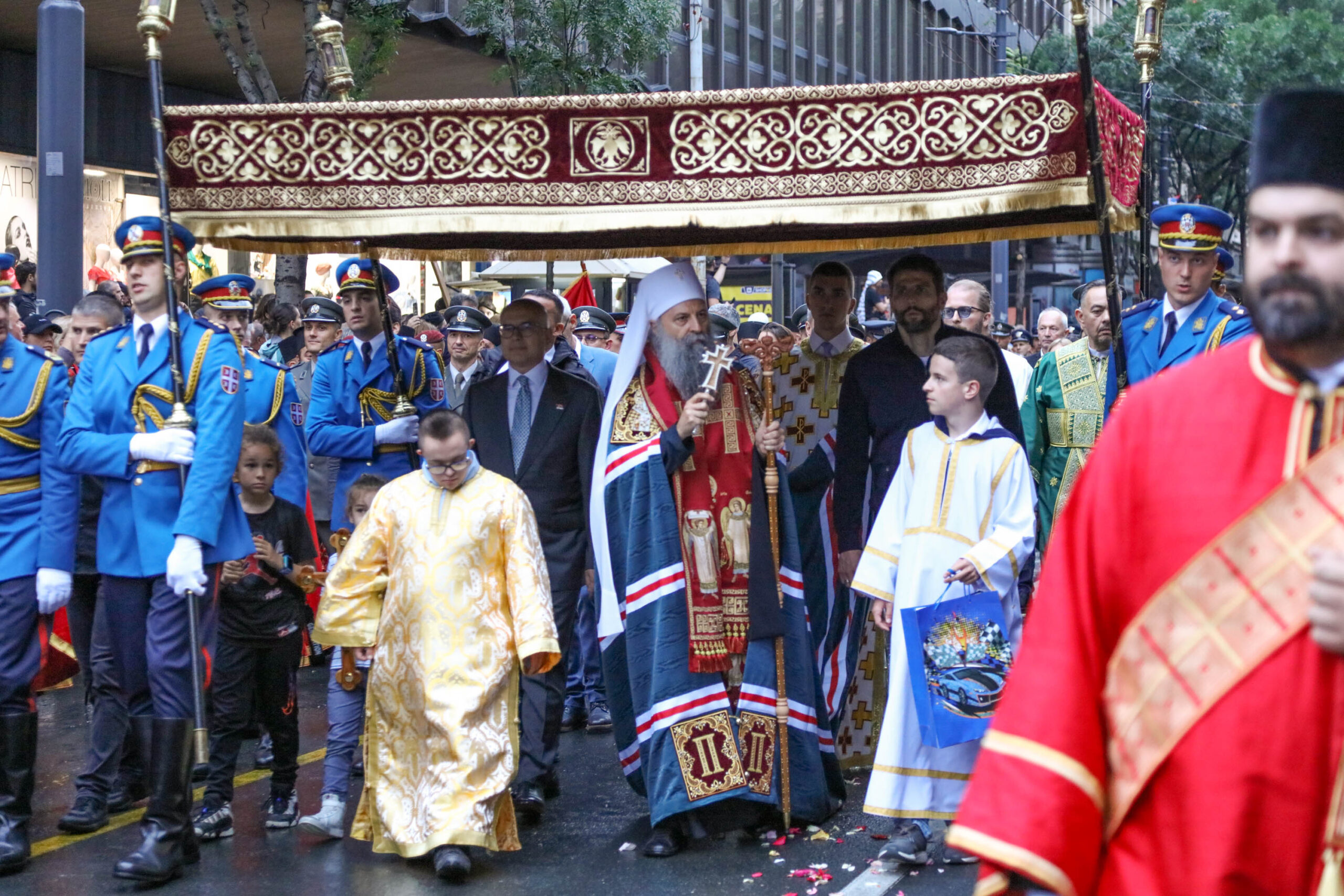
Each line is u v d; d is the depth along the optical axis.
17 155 16.42
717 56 25.55
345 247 6.65
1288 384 2.16
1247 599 2.11
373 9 13.21
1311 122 2.10
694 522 5.55
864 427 6.04
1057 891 2.16
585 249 6.69
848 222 4.94
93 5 13.87
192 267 14.27
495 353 9.65
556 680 6.22
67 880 5.13
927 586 5.21
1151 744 2.16
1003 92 4.80
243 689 5.69
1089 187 4.75
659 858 5.39
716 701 5.47
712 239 6.55
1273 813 2.08
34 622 5.39
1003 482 5.21
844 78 31.81
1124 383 4.81
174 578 4.94
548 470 6.29
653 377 5.69
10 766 5.26
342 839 5.69
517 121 5.09
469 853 5.38
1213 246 5.51
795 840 5.59
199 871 5.25
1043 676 2.25
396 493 5.45
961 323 8.80
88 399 5.22
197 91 18.64
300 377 9.50
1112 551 2.24
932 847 5.40
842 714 6.43
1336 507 2.07
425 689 5.26
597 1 14.88
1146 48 5.41
